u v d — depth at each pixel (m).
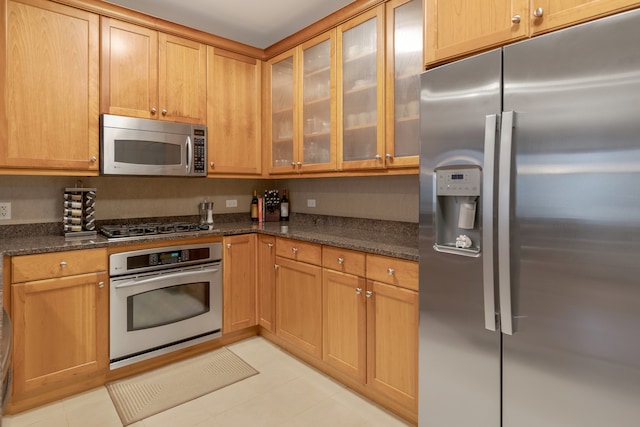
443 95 1.58
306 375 2.42
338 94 2.55
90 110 2.38
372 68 2.36
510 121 1.34
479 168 1.47
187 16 2.77
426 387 1.70
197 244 2.63
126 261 2.31
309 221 3.35
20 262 1.96
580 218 1.21
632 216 1.11
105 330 2.25
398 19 2.21
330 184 3.16
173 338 2.54
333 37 2.59
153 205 3.01
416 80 2.12
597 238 1.18
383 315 1.98
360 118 2.44
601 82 1.16
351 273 2.15
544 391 1.32
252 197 3.60
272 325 2.80
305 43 2.82
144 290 2.39
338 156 2.57
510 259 1.36
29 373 2.00
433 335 1.66
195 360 2.63
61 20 2.26
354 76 2.47
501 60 1.39
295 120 2.91
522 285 1.35
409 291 1.84
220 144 2.97
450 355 1.60
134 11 2.50
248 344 2.89
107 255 2.25
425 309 1.69
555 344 1.28
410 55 2.15
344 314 2.21
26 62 2.15
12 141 2.12
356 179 2.94
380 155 2.29
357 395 2.20
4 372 0.78
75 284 2.13
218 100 2.95
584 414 1.23
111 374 2.34
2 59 2.08
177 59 2.73
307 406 2.09
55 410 2.04
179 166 2.72
